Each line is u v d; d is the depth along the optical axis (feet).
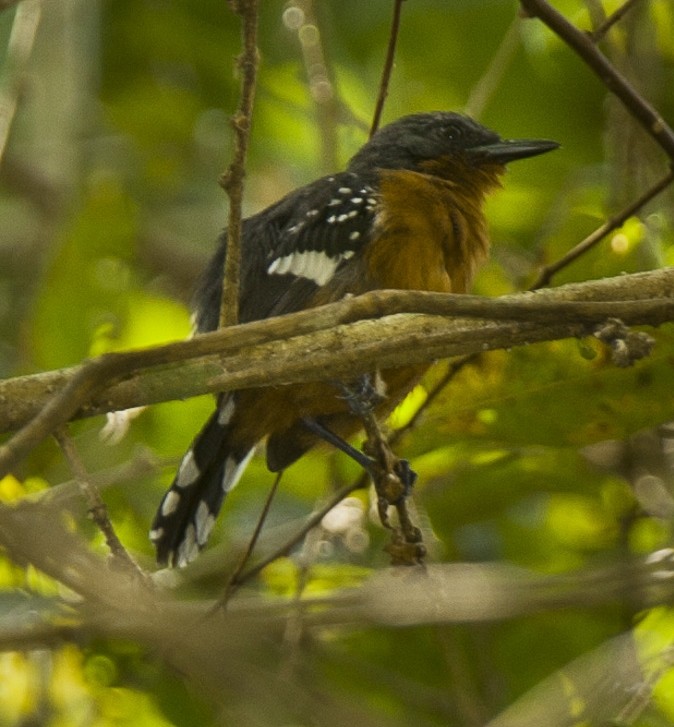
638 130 34.91
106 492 36.91
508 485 37.55
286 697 28.45
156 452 37.73
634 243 32.73
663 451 37.73
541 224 45.01
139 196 51.98
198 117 51.83
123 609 25.94
